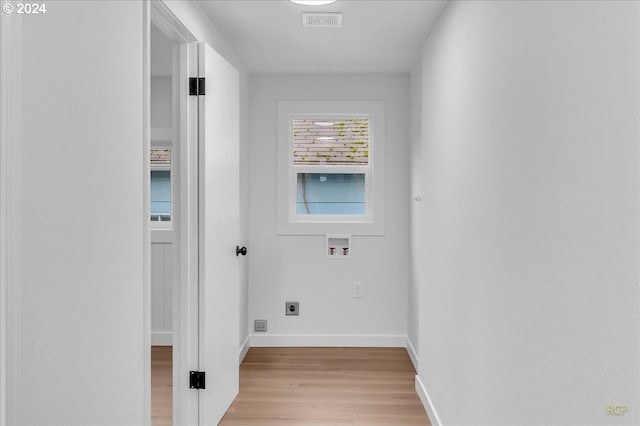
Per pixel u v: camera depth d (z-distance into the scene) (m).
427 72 3.18
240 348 3.97
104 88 1.49
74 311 1.34
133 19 1.70
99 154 1.47
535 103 1.47
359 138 4.53
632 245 1.02
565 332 1.29
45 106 1.21
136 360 1.71
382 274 4.44
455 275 2.38
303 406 3.12
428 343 3.04
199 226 2.60
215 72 2.75
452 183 2.47
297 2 2.70
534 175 1.47
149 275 1.80
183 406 2.59
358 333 4.45
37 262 1.18
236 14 2.90
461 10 2.34
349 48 3.61
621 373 1.05
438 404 2.74
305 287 4.45
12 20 1.08
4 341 1.07
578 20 1.22
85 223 1.39
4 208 1.07
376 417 2.96
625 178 1.04
